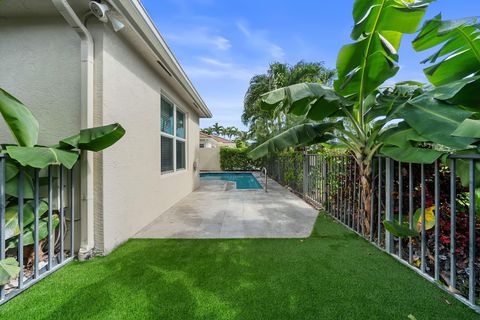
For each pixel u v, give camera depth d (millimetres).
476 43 2506
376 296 2176
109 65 3271
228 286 2324
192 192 8477
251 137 15250
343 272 2605
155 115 5020
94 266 2752
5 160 2197
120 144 3566
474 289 2029
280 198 7203
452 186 2260
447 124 2338
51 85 3107
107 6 2896
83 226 3023
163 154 5840
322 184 5609
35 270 2414
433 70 2861
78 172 3070
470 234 2076
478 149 2223
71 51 3100
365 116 3660
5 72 3154
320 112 3510
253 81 14016
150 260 2902
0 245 2133
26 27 3152
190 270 2641
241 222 4582
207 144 25219
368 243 3477
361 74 3152
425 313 1952
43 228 2584
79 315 1919
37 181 2480
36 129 2633
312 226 4301
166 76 5379
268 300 2113
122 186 3609
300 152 7633
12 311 1963
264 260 2893
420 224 2777
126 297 2145
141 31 3553
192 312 1956
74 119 3078
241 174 17578
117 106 3480
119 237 3488
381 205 3473
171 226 4352
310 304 2061
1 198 2141
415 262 2785
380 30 2713
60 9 2650
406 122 2865
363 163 3740
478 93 2467
